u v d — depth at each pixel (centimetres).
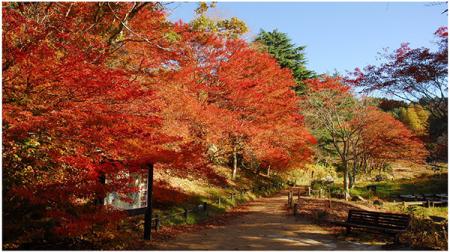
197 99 1753
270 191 3008
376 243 1038
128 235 1020
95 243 897
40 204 848
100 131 776
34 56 713
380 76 1425
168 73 1433
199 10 1275
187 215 1409
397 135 2242
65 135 766
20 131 734
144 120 859
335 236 1153
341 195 2256
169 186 1553
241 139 2242
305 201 2064
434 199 2162
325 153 3781
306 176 4025
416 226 1141
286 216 1650
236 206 2062
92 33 1091
